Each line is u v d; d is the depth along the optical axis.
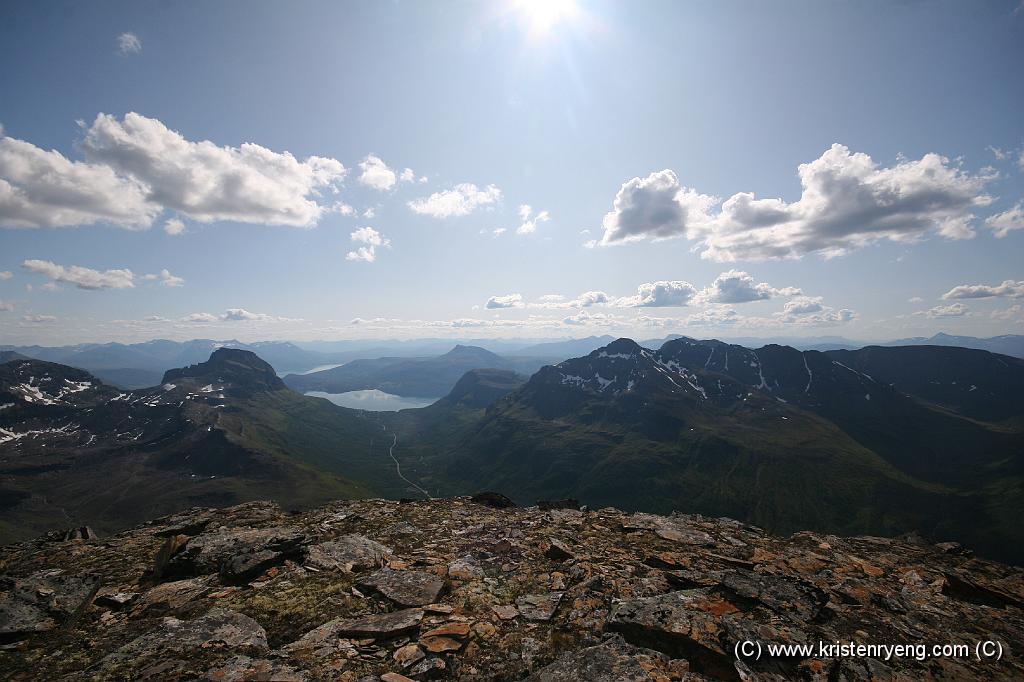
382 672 10.31
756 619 12.91
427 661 10.77
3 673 10.52
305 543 20.11
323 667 10.32
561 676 9.84
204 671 9.97
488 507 29.23
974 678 10.84
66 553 21.06
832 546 21.53
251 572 16.64
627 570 17.05
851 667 10.84
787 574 16.62
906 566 18.48
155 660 10.52
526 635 12.20
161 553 18.83
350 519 25.52
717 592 14.53
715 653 10.62
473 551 19.42
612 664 10.20
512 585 15.68
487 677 10.35
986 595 15.75
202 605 14.22
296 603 14.03
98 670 10.09
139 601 14.94
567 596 14.52
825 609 13.93
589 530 23.39
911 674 10.85
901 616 13.93
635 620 11.94
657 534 22.58
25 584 15.42
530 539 21.14
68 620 13.82
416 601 14.08
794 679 10.33
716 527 24.58
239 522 25.84
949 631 13.20
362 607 13.79
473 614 13.27
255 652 11.09
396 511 27.45
